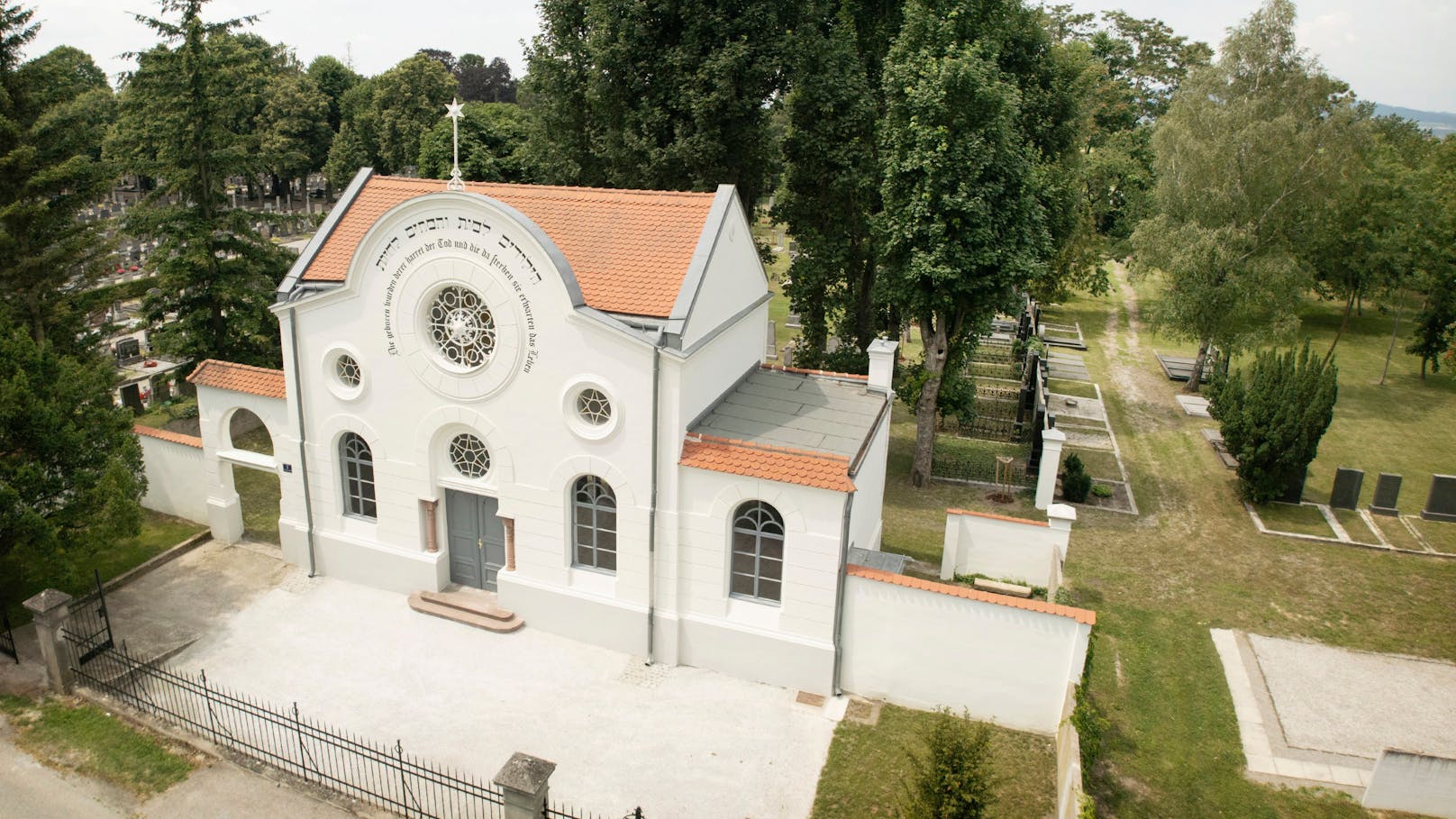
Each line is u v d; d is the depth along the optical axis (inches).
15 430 859.4
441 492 1004.6
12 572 1042.1
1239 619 1054.4
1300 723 868.6
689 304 855.7
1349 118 1733.5
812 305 1568.7
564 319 866.1
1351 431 1752.0
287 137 3998.5
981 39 1208.8
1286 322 1766.7
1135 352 2265.0
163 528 1189.1
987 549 1096.2
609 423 880.9
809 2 1419.8
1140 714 873.5
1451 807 739.4
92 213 3223.4
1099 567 1173.1
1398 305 2058.3
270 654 925.8
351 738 805.2
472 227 872.9
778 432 934.4
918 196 1212.5
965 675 837.8
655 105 1441.9
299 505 1077.1
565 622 960.3
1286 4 1760.6
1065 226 1582.2
